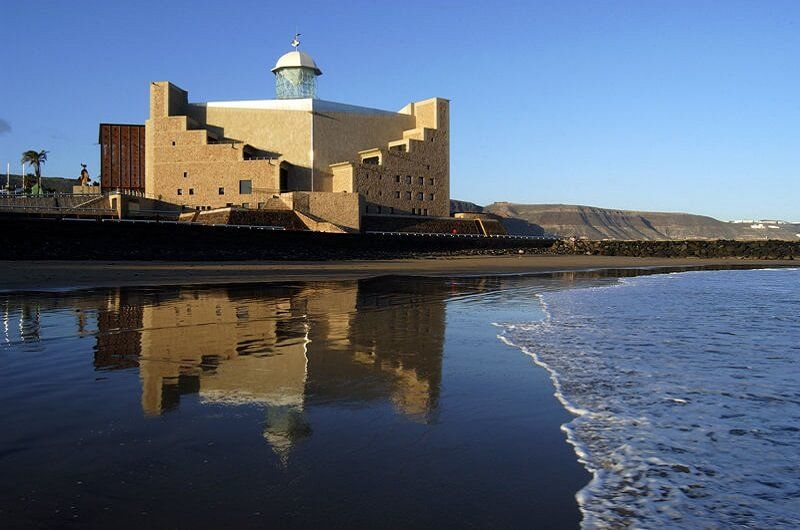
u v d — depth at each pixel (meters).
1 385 7.70
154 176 70.69
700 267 52.59
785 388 8.14
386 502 4.40
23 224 36.94
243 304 17.67
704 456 5.54
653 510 4.39
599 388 8.09
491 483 4.81
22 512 4.07
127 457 5.15
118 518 4.02
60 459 5.07
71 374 8.38
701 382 8.46
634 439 5.99
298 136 75.50
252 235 48.66
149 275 28.62
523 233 144.50
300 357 9.95
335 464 5.12
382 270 38.50
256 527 3.94
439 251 66.75
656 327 14.02
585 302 20.05
